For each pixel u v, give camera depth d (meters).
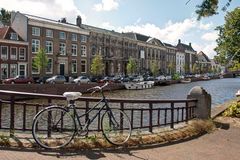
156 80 71.31
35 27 51.78
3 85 33.31
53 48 55.03
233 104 12.15
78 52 60.72
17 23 51.44
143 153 6.37
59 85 41.06
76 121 6.52
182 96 46.19
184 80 86.50
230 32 28.42
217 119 10.89
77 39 60.41
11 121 6.58
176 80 80.88
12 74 47.94
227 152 6.95
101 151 6.25
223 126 9.73
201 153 6.75
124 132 7.13
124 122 7.16
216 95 48.19
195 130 8.67
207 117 10.28
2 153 5.61
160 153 6.49
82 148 6.30
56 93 40.53
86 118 6.71
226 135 8.59
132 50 81.44
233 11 28.22
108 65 71.12
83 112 6.98
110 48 71.44
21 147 5.99
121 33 81.44
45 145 6.04
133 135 7.48
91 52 64.44
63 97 6.75
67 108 6.45
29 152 5.79
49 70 54.41
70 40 58.72
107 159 5.79
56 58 55.38
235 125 9.95
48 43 54.22
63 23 59.09
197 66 133.25
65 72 57.81
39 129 6.29
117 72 74.50
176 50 115.00
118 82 57.41
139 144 6.97
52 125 6.32
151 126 8.23
